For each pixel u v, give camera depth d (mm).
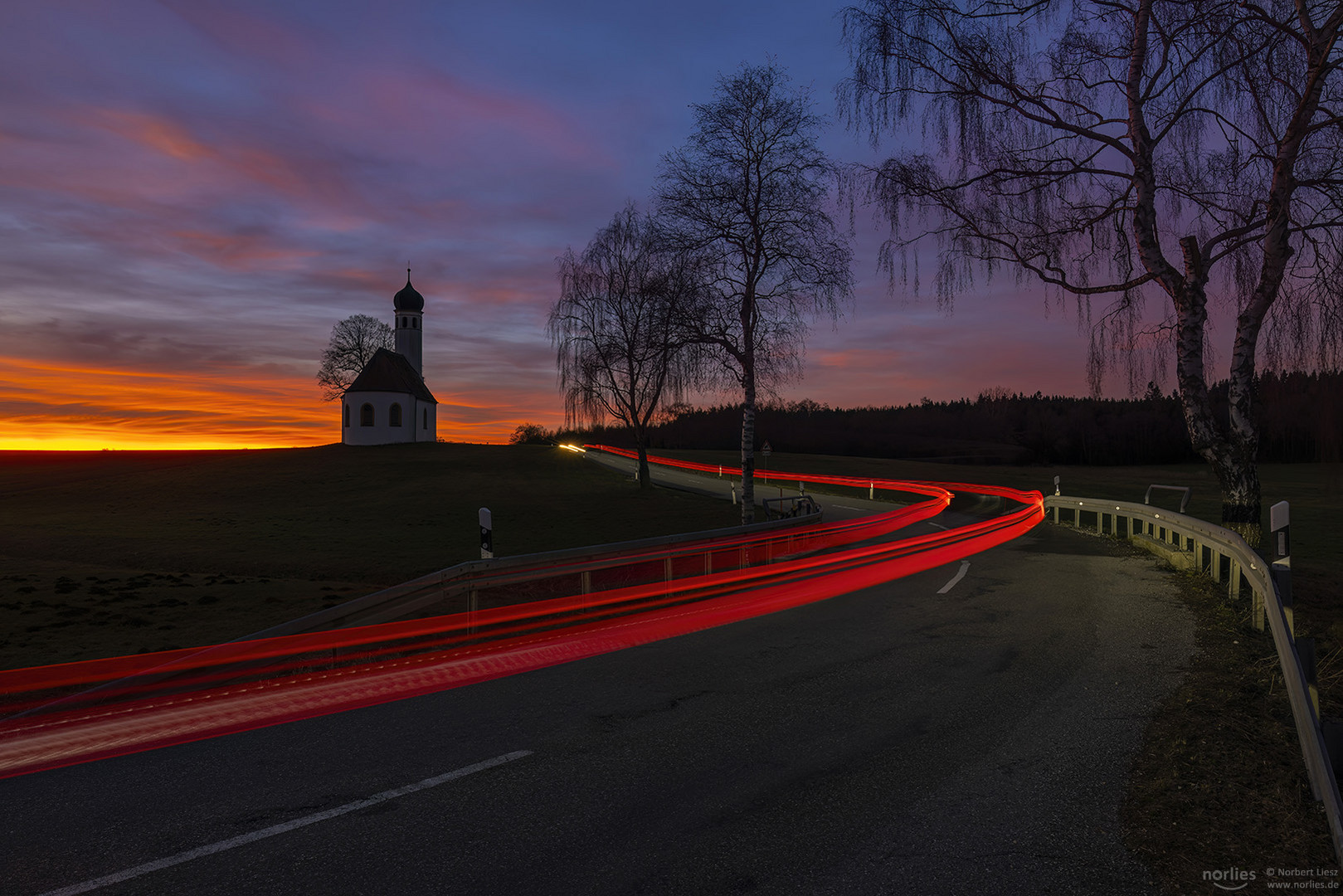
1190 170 12984
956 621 9320
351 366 88438
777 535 15977
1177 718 5430
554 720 5629
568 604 11023
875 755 4855
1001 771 4566
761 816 3975
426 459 65312
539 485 47719
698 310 20953
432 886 3281
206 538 25562
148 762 4801
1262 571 7484
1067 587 11812
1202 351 13734
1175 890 3223
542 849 3619
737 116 20438
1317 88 11523
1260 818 3883
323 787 4379
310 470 57188
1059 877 3332
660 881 3312
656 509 34656
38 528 29359
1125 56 13234
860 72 13008
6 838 3762
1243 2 11531
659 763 4742
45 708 5691
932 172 13812
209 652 6484
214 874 3396
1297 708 4223
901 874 3363
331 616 7445
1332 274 11953
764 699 6133
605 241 36406
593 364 36469
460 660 7672
